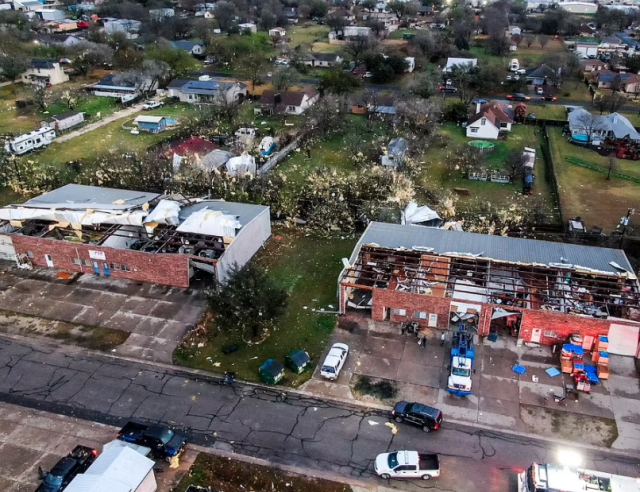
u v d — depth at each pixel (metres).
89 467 26.00
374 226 46.06
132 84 101.94
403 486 26.80
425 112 79.31
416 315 37.66
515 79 106.25
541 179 65.19
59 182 59.41
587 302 35.84
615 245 48.31
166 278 42.56
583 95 103.25
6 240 45.19
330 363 33.41
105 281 43.41
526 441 29.12
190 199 50.44
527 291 37.88
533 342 36.03
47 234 46.25
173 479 27.25
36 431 30.17
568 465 25.88
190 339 37.00
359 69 115.25
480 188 62.28
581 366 32.91
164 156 65.44
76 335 37.53
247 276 36.81
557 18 161.00
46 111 91.06
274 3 183.75
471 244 42.59
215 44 126.38
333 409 31.47
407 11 178.50
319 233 50.66
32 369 34.66
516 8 187.75
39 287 42.69
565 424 30.09
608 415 30.59
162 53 112.62
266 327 37.72
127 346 36.56
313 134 79.56
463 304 36.44
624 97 96.19
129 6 167.88
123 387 33.25
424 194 60.12
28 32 137.50
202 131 80.06
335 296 41.47
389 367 34.41
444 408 31.25
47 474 26.38
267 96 91.25
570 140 78.38
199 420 30.80
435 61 125.81
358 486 26.88
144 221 45.09
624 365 34.00
